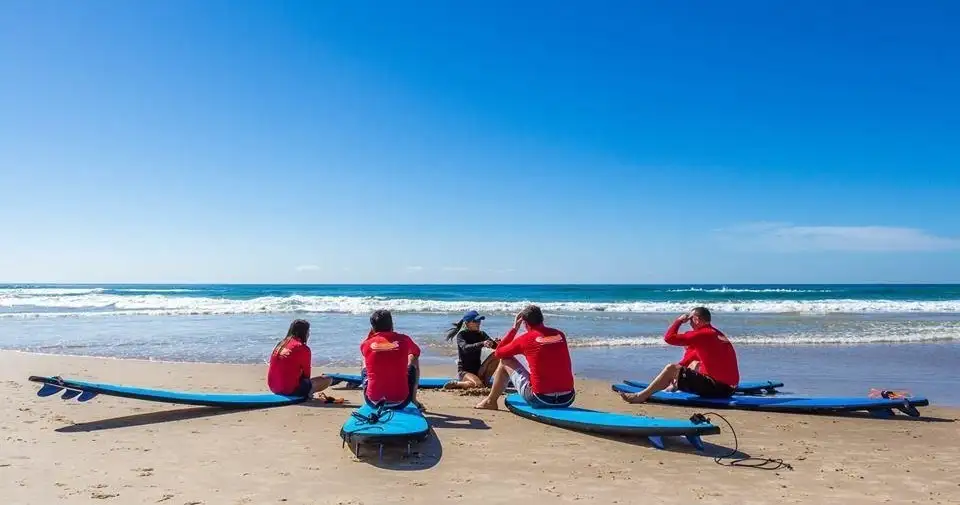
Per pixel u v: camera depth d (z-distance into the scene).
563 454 5.65
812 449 6.01
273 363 8.18
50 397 8.19
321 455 5.52
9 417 6.97
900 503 4.42
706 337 8.02
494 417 7.24
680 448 5.97
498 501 4.38
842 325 21.03
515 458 5.50
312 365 12.12
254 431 6.42
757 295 52.69
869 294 55.53
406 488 4.64
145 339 16.45
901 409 7.71
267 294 56.19
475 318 9.43
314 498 4.39
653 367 12.07
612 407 8.05
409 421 5.80
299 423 6.81
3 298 40.06
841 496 4.57
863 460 5.62
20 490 4.49
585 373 11.35
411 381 6.73
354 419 5.83
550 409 6.97
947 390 9.78
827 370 11.78
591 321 22.80
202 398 7.43
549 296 51.69
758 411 7.92
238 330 18.94
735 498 4.50
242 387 9.40
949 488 4.79
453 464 5.29
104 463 5.21
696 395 8.20
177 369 11.23
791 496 4.56
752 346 15.53
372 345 6.51
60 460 5.29
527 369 7.69
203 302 34.12
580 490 4.65
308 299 34.59
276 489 4.58
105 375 10.39
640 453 5.75
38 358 12.43
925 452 5.94
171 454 5.52
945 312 28.73
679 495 4.56
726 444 6.18
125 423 6.75
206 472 4.99
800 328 19.94
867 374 11.31
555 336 7.16
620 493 4.59
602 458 5.54
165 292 61.38
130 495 4.41
